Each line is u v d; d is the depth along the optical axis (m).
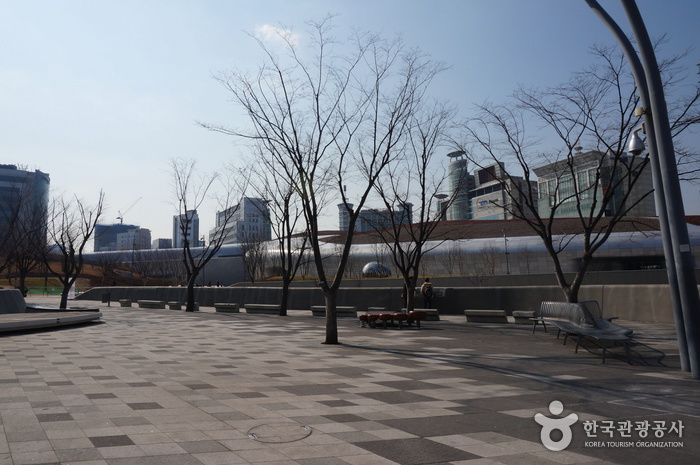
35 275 76.31
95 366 10.62
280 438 5.44
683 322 9.69
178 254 86.25
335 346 14.40
